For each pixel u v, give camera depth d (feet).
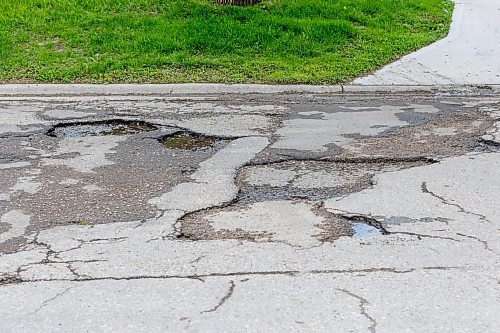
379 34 41.86
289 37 39.52
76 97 32.24
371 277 13.99
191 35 39.24
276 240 15.81
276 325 12.19
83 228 16.62
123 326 12.26
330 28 40.83
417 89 34.19
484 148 23.15
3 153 22.85
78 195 18.88
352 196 18.60
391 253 15.07
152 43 38.29
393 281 13.82
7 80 34.40
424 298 13.12
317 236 16.02
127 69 35.76
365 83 34.50
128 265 14.65
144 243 15.71
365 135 24.88
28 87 33.40
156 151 23.13
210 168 21.17
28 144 23.95
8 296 13.39
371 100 31.63
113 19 41.47
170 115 28.25
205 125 26.53
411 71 36.52
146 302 13.08
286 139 24.44
